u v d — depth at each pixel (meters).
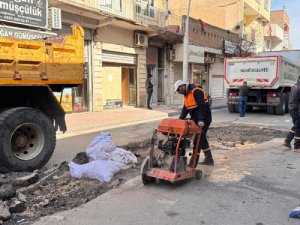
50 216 4.27
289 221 4.19
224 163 6.91
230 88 17.89
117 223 4.12
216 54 28.56
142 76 19.86
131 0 18.83
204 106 5.97
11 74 5.78
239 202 4.80
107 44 16.97
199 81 27.36
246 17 39.19
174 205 4.69
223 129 11.66
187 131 5.38
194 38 24.58
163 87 22.58
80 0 15.08
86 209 4.52
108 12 16.20
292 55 21.91
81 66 7.16
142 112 16.73
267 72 16.62
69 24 14.58
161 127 5.50
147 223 4.13
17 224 4.04
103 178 5.54
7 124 5.69
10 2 9.51
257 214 4.39
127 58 18.77
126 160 6.39
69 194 5.04
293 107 8.12
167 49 22.44
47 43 6.37
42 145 6.27
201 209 4.55
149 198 4.94
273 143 9.12
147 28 18.16
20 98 6.48
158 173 5.30
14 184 5.17
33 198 4.85
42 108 6.68
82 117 13.99
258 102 17.39
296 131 8.16
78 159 6.40
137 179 5.65
